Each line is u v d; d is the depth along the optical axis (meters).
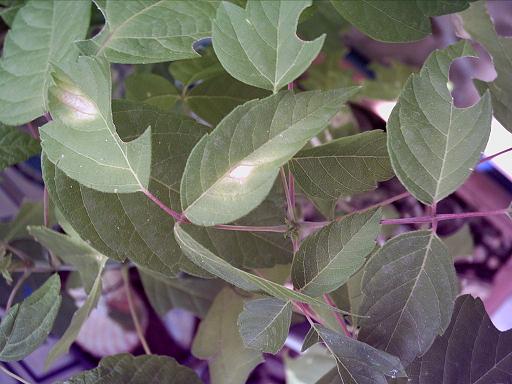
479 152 0.22
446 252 0.23
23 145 0.30
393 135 0.22
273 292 0.20
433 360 0.26
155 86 0.33
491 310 0.49
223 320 0.33
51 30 0.27
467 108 0.22
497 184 0.46
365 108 0.47
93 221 0.24
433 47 0.45
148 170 0.20
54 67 0.21
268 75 0.22
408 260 0.23
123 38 0.25
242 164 0.19
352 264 0.22
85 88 0.21
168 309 0.39
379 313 0.23
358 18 0.26
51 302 0.28
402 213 0.48
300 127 0.19
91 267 0.30
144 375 0.28
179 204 0.25
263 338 0.22
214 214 0.19
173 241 0.25
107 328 0.42
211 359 0.32
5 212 0.45
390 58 0.47
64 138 0.21
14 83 0.27
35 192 0.45
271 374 0.44
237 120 0.19
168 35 0.25
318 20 0.38
